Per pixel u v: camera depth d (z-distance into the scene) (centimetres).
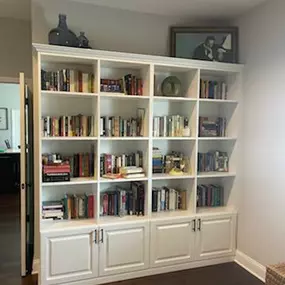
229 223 326
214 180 358
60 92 266
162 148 337
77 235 272
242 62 321
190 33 324
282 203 271
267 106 286
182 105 336
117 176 293
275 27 276
